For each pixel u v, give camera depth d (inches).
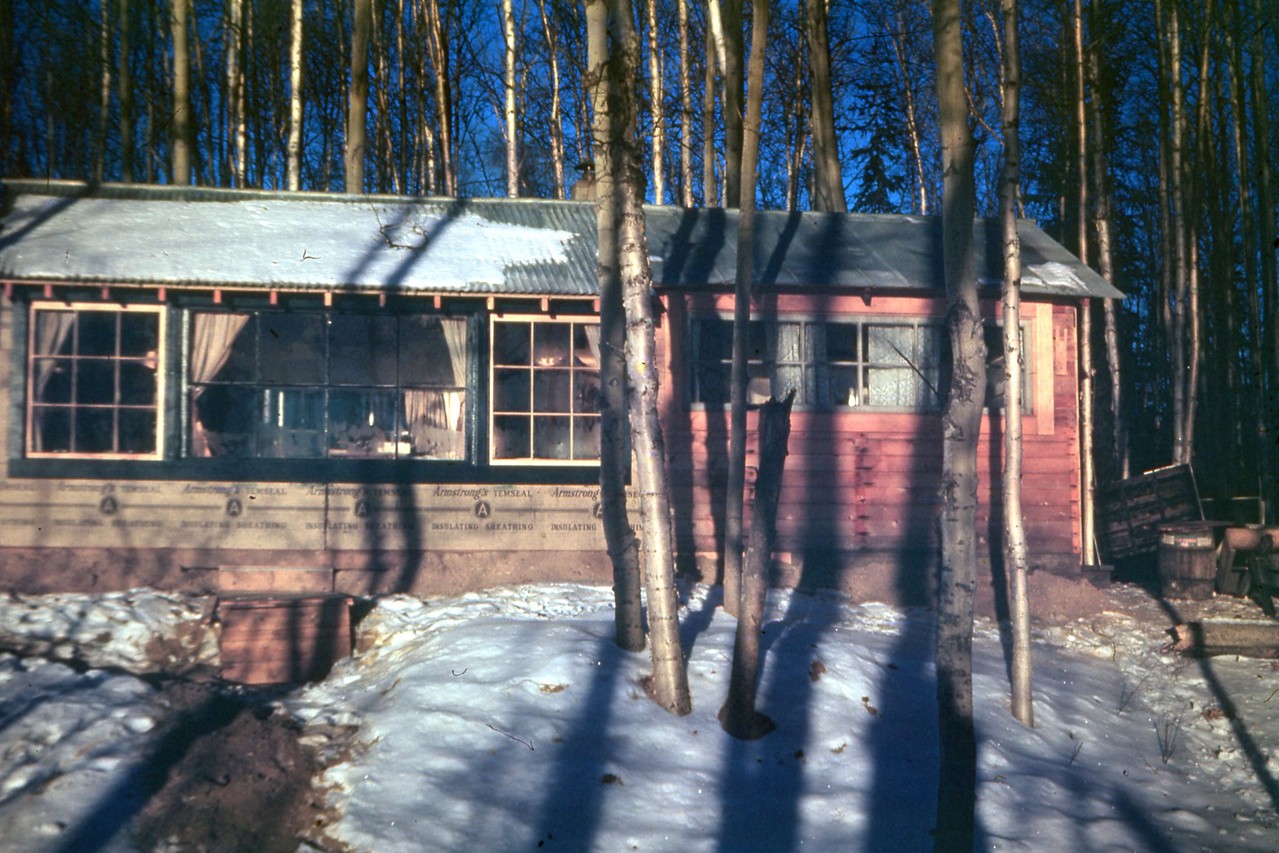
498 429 460.1
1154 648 448.8
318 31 824.3
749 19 810.2
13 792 255.8
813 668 352.2
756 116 396.8
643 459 324.8
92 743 278.7
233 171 792.9
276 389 448.1
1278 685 406.0
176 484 431.2
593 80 338.3
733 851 257.6
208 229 466.9
